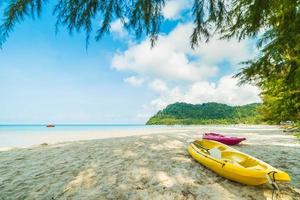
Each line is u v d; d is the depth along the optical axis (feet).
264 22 9.43
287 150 22.35
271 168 11.30
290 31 9.30
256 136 39.78
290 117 25.46
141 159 18.17
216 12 7.74
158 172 14.56
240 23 9.91
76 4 6.53
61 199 10.85
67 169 15.84
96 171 15.10
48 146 28.17
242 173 11.51
